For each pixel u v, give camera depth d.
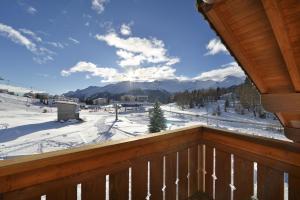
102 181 1.52
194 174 2.38
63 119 39.84
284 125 3.49
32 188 1.17
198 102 78.12
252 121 36.34
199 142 2.41
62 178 1.30
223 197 2.14
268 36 1.97
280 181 1.61
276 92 2.72
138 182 1.78
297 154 1.49
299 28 1.73
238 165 1.98
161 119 26.70
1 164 1.05
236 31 2.10
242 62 2.51
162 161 2.01
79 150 1.34
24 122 37.44
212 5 1.87
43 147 18.11
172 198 2.11
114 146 1.53
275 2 1.54
